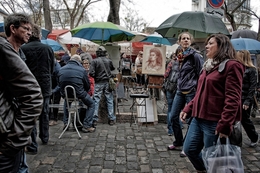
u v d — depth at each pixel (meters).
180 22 5.03
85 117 5.05
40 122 4.12
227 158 2.23
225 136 2.20
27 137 1.52
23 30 2.30
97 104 5.49
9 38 2.33
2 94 1.47
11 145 1.47
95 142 4.41
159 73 5.80
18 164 1.68
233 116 2.16
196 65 3.60
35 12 16.69
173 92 4.62
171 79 4.63
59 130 5.16
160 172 3.25
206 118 2.36
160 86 5.83
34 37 3.73
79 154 3.81
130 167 3.38
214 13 5.77
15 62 1.46
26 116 1.47
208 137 2.38
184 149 2.64
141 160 3.63
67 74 4.76
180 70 3.79
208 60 2.46
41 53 3.69
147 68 5.81
